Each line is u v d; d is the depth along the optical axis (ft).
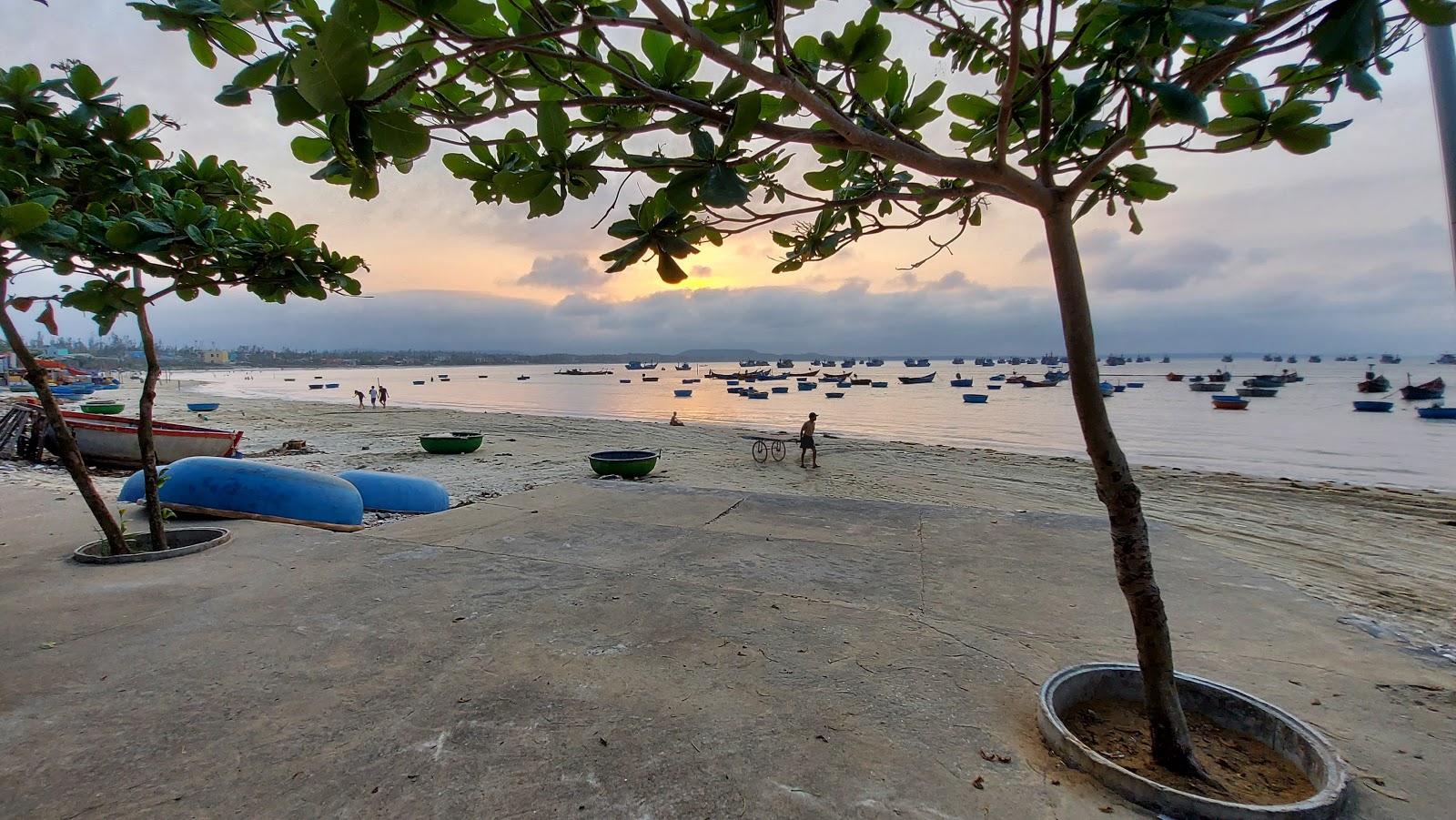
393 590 14.96
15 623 12.64
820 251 8.74
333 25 3.44
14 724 9.14
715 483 45.73
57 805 7.47
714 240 7.06
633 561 17.62
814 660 11.55
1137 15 4.64
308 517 22.07
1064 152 6.32
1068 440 91.56
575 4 4.54
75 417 38.73
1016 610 14.19
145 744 8.72
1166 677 8.03
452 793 7.78
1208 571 17.10
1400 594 19.47
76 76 13.79
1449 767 8.48
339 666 11.06
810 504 25.13
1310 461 67.72
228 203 17.47
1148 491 45.03
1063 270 7.80
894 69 7.44
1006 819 7.33
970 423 119.24
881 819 7.35
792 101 6.26
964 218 9.33
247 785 7.90
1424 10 4.33
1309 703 10.30
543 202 5.32
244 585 15.11
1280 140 6.30
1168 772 7.98
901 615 13.78
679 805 7.58
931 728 9.30
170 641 11.98
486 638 12.29
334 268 14.42
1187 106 4.63
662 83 5.36
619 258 6.07
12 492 26.07
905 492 42.96
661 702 9.98
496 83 5.29
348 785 7.90
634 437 81.20
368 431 82.02
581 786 7.92
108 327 13.91
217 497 21.59
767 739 8.98
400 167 5.45
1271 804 7.44
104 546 17.67
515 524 21.76
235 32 4.87
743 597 14.78
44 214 9.68
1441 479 54.85
